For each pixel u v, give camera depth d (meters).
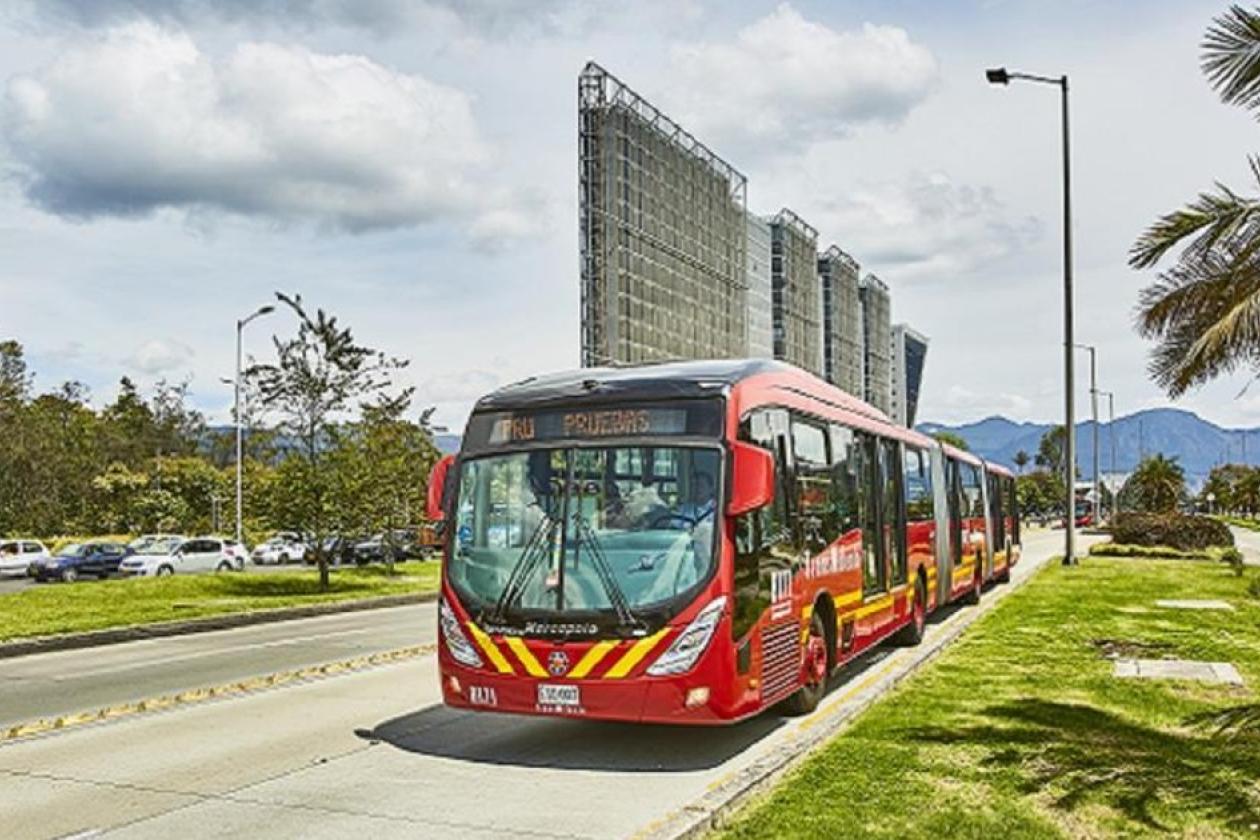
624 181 65.12
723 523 9.25
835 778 8.31
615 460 9.58
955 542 20.83
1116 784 8.15
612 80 64.62
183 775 9.23
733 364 10.82
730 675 9.14
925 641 16.98
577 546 9.39
